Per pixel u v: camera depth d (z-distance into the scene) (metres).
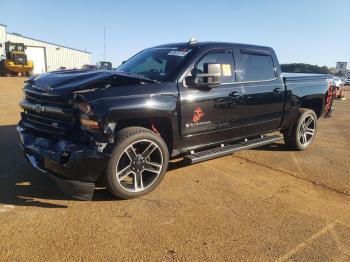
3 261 3.09
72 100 4.06
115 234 3.61
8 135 7.39
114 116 4.11
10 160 5.68
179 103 4.76
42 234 3.54
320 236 3.77
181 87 4.80
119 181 4.27
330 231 3.89
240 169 5.81
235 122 5.62
